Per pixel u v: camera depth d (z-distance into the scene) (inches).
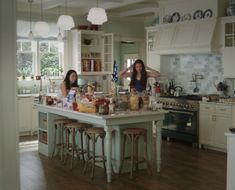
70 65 352.8
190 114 265.4
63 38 345.4
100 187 166.1
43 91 309.7
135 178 181.5
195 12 277.1
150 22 387.2
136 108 191.2
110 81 372.8
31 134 317.1
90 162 206.5
